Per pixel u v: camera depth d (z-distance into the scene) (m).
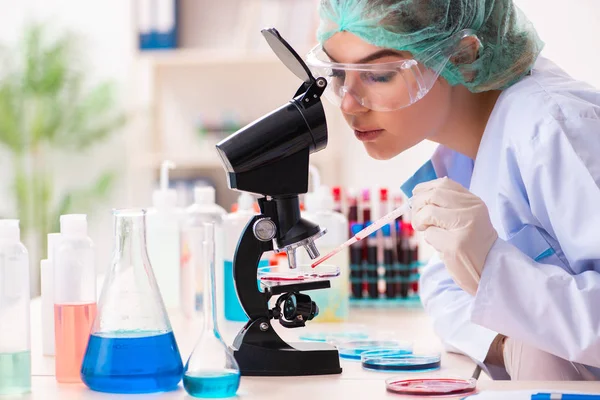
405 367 1.36
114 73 5.02
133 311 1.17
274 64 4.75
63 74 4.71
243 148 1.27
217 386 1.11
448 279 1.76
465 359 1.56
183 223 2.19
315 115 1.30
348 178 4.66
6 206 4.91
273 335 1.29
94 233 4.95
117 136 5.00
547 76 1.59
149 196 4.75
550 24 2.60
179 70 4.80
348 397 1.12
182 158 4.59
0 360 1.15
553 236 1.43
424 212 1.31
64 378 1.24
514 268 1.27
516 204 1.46
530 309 1.26
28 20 5.09
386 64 1.45
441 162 1.92
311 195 2.04
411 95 1.48
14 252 1.16
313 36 4.46
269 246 1.31
